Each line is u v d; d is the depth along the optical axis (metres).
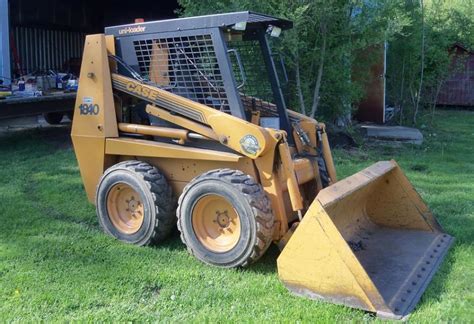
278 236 4.49
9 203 6.46
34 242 5.16
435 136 12.77
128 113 5.39
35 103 10.76
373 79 14.02
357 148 10.54
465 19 16.11
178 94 5.00
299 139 5.15
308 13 8.88
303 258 3.92
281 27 5.32
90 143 5.38
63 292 4.10
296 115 5.43
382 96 14.33
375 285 4.08
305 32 9.02
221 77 4.73
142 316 3.75
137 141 5.12
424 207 5.38
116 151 5.23
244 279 4.32
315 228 3.85
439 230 5.36
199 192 4.48
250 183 4.34
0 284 4.23
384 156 9.90
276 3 8.68
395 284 4.16
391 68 14.13
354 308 3.79
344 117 10.95
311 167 5.04
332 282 3.83
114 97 5.31
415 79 14.38
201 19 4.75
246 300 3.96
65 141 11.14
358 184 4.51
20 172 8.12
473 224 5.78
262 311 3.80
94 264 4.62
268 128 4.68
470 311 3.82
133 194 5.13
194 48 4.85
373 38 9.44
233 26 4.64
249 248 4.29
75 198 6.73
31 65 17.11
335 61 9.80
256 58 5.27
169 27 4.94
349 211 5.10
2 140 11.11
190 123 4.81
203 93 4.87
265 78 5.26
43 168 8.45
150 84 5.07
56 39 18.36
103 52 5.23
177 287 4.18
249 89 5.34
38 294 4.06
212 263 4.52
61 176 7.90
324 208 3.85
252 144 4.42
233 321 3.66
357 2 9.04
